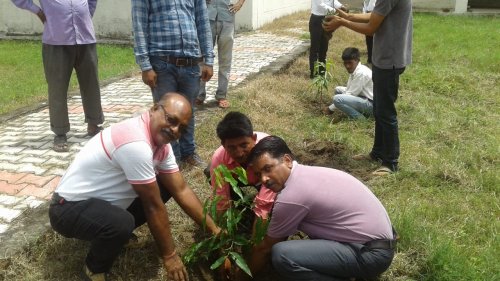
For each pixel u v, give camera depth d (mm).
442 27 13539
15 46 11742
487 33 12445
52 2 4441
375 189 4051
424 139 5203
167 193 3141
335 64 8695
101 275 2846
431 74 7812
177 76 4008
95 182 2709
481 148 4945
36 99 6766
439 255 3016
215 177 2971
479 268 3016
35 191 3893
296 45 10320
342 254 2625
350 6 18125
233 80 7266
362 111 5699
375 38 4094
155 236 2771
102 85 7332
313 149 4910
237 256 2727
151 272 3066
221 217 3006
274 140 2641
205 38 4223
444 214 3684
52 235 3277
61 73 4586
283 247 2656
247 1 12516
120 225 2682
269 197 2834
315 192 2600
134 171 2604
